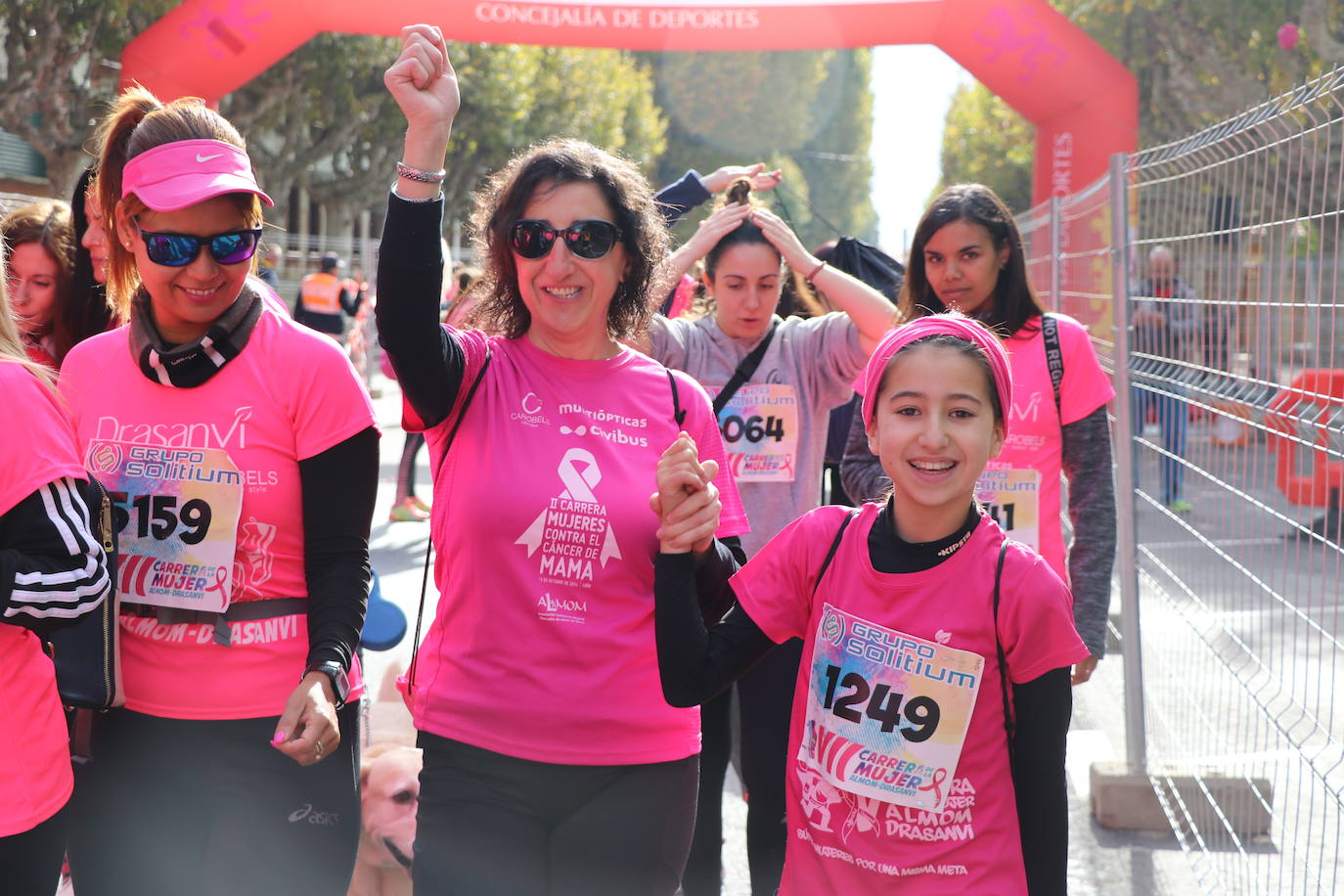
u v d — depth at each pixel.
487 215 2.75
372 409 2.79
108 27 18.97
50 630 2.33
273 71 24.48
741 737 3.63
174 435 2.72
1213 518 3.97
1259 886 3.69
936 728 2.31
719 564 2.57
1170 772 4.50
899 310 3.87
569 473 2.60
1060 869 2.29
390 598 7.75
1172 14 20.14
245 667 2.72
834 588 2.41
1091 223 6.78
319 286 18.69
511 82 31.20
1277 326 3.30
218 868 2.74
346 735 2.83
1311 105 3.01
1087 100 13.09
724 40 13.23
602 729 2.55
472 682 2.57
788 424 4.02
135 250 2.70
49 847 2.43
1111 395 3.76
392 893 3.45
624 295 2.76
